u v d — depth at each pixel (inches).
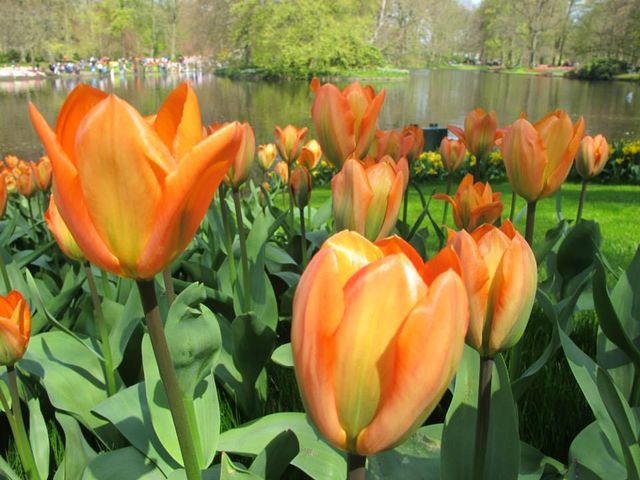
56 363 19.4
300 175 25.4
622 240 50.8
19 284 24.5
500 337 9.9
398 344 5.9
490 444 12.0
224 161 7.1
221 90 398.9
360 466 6.8
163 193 7.1
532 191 15.8
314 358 6.1
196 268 27.3
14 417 15.4
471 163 91.1
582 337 25.5
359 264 6.4
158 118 7.9
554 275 25.3
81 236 7.4
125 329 19.4
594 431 15.2
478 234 11.1
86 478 14.6
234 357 19.1
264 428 16.5
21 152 154.6
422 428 15.4
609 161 88.4
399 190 15.0
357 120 19.5
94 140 6.8
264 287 22.5
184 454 10.1
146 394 16.1
